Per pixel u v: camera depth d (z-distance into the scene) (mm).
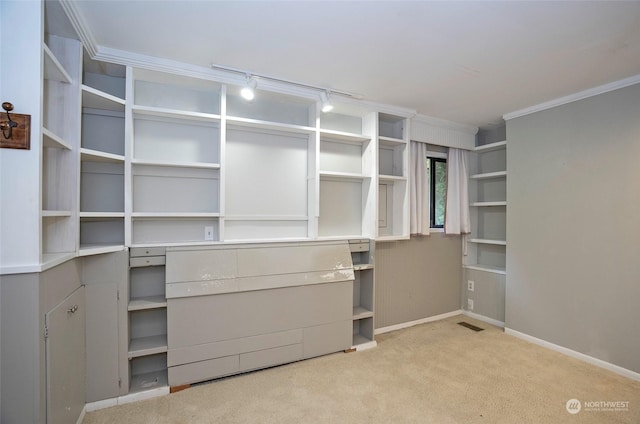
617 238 2455
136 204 2252
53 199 1685
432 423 1818
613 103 2475
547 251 2918
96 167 2156
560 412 1929
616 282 2455
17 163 1293
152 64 2072
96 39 1836
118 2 1491
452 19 1619
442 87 2537
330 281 2654
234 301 2281
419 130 3355
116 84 2223
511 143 3242
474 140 3818
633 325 2354
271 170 2711
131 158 2064
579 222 2691
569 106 2762
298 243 2645
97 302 1925
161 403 1982
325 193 3008
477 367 2502
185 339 2131
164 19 1637
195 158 2438
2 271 1258
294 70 2230
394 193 3361
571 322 2725
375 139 2969
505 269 3561
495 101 2877
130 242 2068
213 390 2129
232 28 1721
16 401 1291
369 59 2070
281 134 2754
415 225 3355
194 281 2166
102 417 1843
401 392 2133
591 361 2576
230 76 2297
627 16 1584
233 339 2275
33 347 1315
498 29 1710
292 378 2297
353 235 3131
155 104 2314
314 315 2600
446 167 3684
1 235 1271
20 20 1308
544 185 2949
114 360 1964
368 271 3039
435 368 2479
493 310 3547
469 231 3762
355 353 2744
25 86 1310
